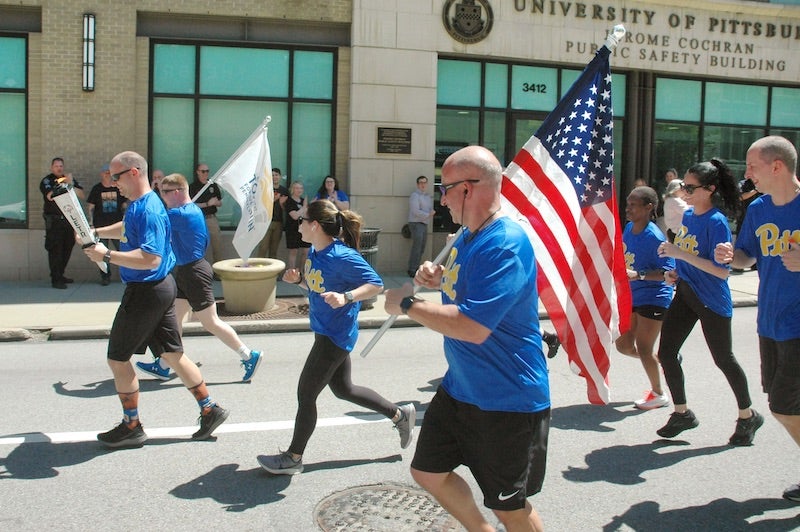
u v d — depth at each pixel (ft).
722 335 18.45
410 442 18.76
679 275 18.88
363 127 47.78
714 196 18.54
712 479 16.81
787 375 14.75
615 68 53.01
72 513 14.90
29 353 29.32
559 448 18.76
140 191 18.08
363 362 27.94
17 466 17.35
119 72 44.57
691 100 56.03
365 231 38.04
